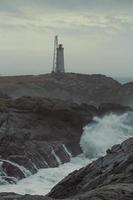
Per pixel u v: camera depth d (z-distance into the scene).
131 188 12.26
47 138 37.44
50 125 39.41
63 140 38.22
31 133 36.06
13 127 35.94
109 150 19.62
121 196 11.66
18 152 31.64
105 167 18.25
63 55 99.81
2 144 32.03
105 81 88.62
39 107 40.16
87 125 42.66
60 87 85.69
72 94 84.94
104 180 16.64
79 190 17.61
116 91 85.25
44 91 82.69
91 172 18.56
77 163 35.44
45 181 28.47
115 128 46.28
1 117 36.84
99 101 84.88
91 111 47.31
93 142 40.81
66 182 18.88
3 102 41.47
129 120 48.66
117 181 15.56
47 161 32.78
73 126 41.22
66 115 41.00
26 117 38.50
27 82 84.56
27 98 42.53
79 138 40.62
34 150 32.75
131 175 15.70
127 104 81.62
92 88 87.25
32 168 30.47
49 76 91.75
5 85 80.75
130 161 17.30
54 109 40.69
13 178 28.42
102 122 45.22
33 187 26.73
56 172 30.91
